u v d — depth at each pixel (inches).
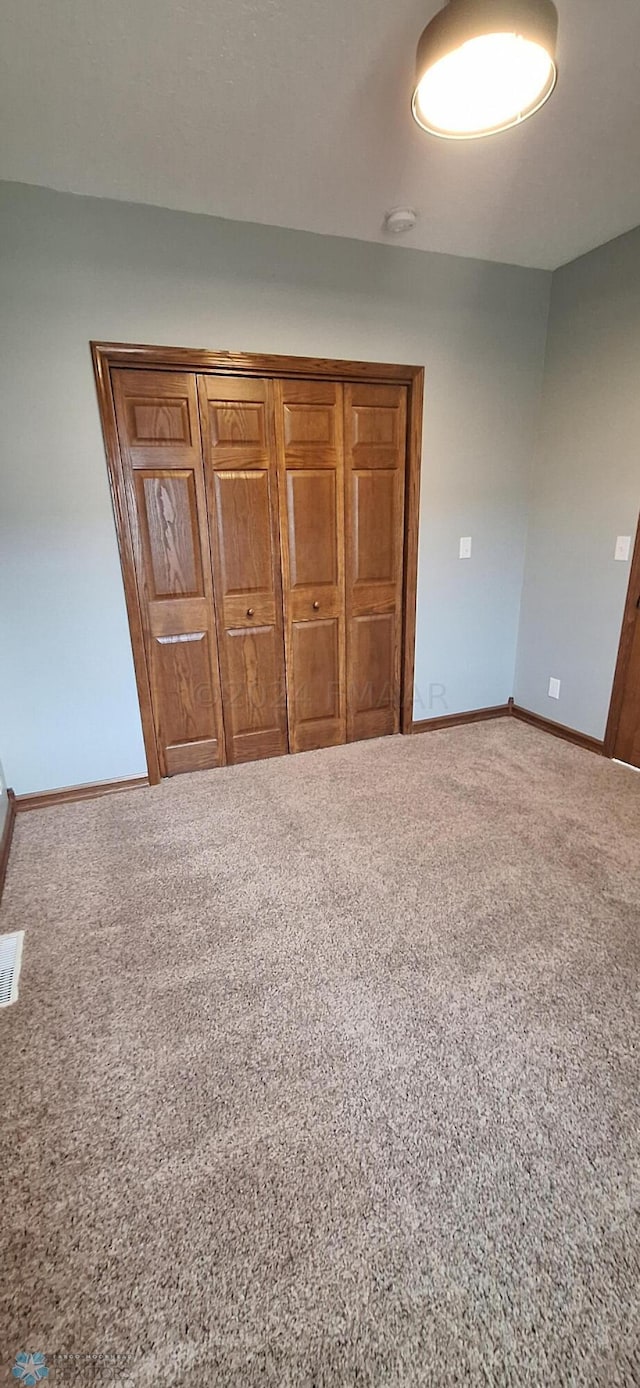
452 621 135.9
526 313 121.6
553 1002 62.3
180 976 66.9
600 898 78.7
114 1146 49.1
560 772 117.2
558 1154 47.6
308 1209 44.2
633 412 108.3
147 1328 38.0
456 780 114.3
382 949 70.3
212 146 74.4
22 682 100.8
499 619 141.9
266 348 101.5
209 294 95.6
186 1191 45.6
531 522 136.0
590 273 111.7
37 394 90.0
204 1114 51.5
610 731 122.3
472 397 121.7
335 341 106.2
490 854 89.2
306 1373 35.8
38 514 94.8
